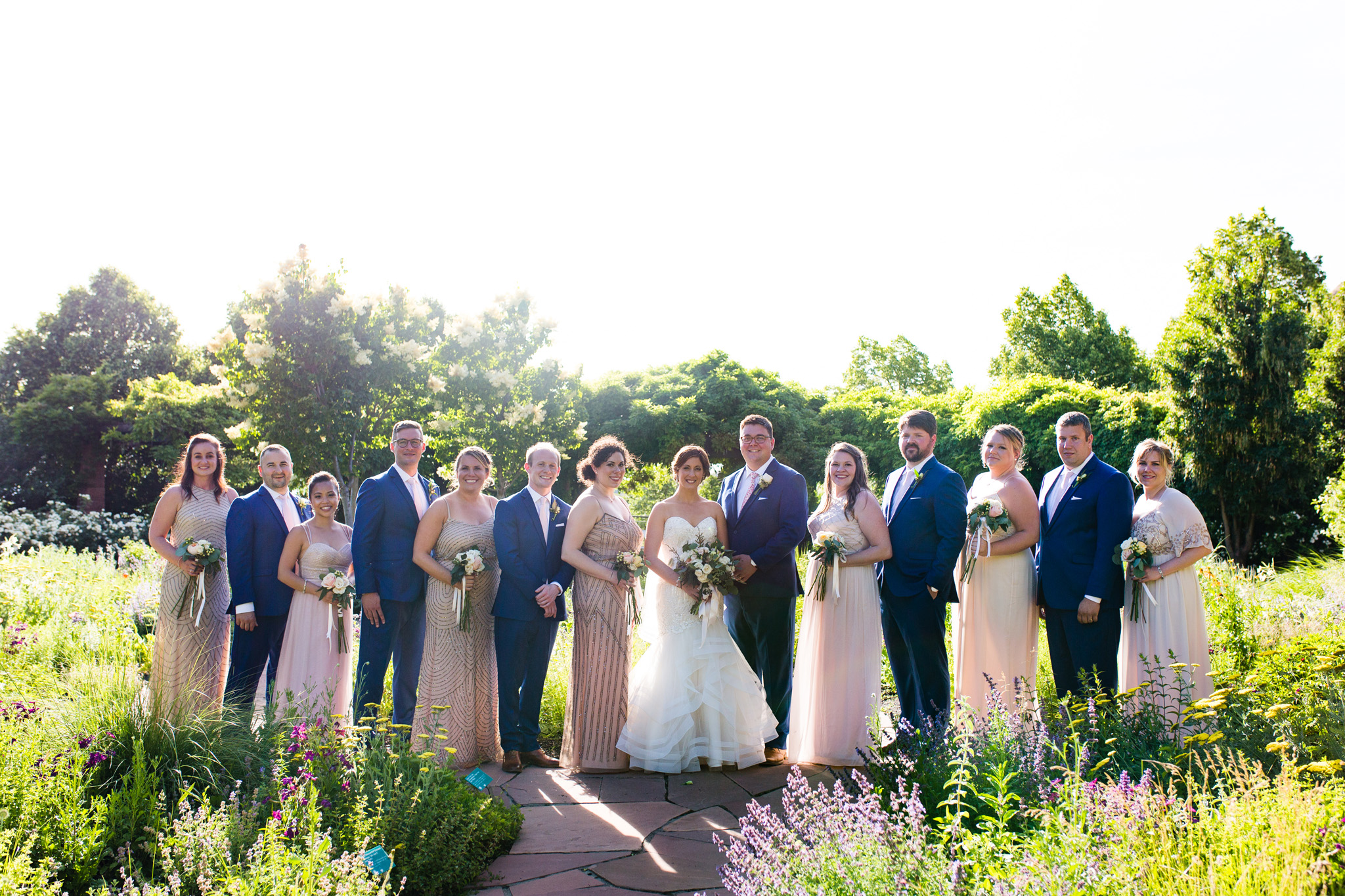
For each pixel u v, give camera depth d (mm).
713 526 5355
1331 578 9188
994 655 4895
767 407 31062
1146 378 35156
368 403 11008
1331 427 14766
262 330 10773
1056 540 4902
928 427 5164
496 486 12727
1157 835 2600
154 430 25094
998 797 2955
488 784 4395
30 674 5250
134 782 3656
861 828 2863
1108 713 3916
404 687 5266
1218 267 16531
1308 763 3232
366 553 5156
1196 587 4789
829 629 5125
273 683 5211
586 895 3344
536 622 5238
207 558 5383
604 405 31719
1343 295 14680
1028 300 36812
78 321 32562
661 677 5176
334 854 3207
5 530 16578
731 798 4570
